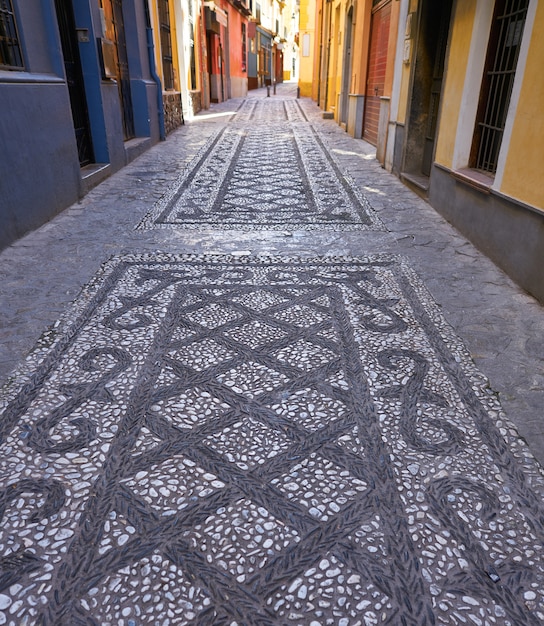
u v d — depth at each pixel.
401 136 6.79
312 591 1.39
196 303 3.08
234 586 1.40
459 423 2.06
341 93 13.34
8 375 2.34
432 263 3.80
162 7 10.82
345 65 12.87
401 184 6.63
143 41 9.08
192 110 15.28
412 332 2.77
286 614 1.33
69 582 1.41
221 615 1.33
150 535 1.55
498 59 4.17
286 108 19.72
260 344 2.63
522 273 3.35
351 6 11.77
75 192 5.39
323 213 5.18
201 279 3.44
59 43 4.88
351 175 7.19
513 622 1.33
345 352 2.56
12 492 1.70
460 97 4.61
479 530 1.58
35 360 2.46
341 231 4.57
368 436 1.97
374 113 10.06
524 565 1.48
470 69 4.37
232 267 3.67
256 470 1.80
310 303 3.10
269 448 1.91
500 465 1.85
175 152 8.91
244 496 1.69
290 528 1.58
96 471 1.79
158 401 2.16
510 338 2.72
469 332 2.78
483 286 3.39
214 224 4.73
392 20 7.39
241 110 18.33
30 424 2.02
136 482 1.75
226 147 9.53
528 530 1.59
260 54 38.69
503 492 1.73
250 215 5.07
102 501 1.67
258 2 34.22
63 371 2.38
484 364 2.47
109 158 6.76
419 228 4.68
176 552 1.50
